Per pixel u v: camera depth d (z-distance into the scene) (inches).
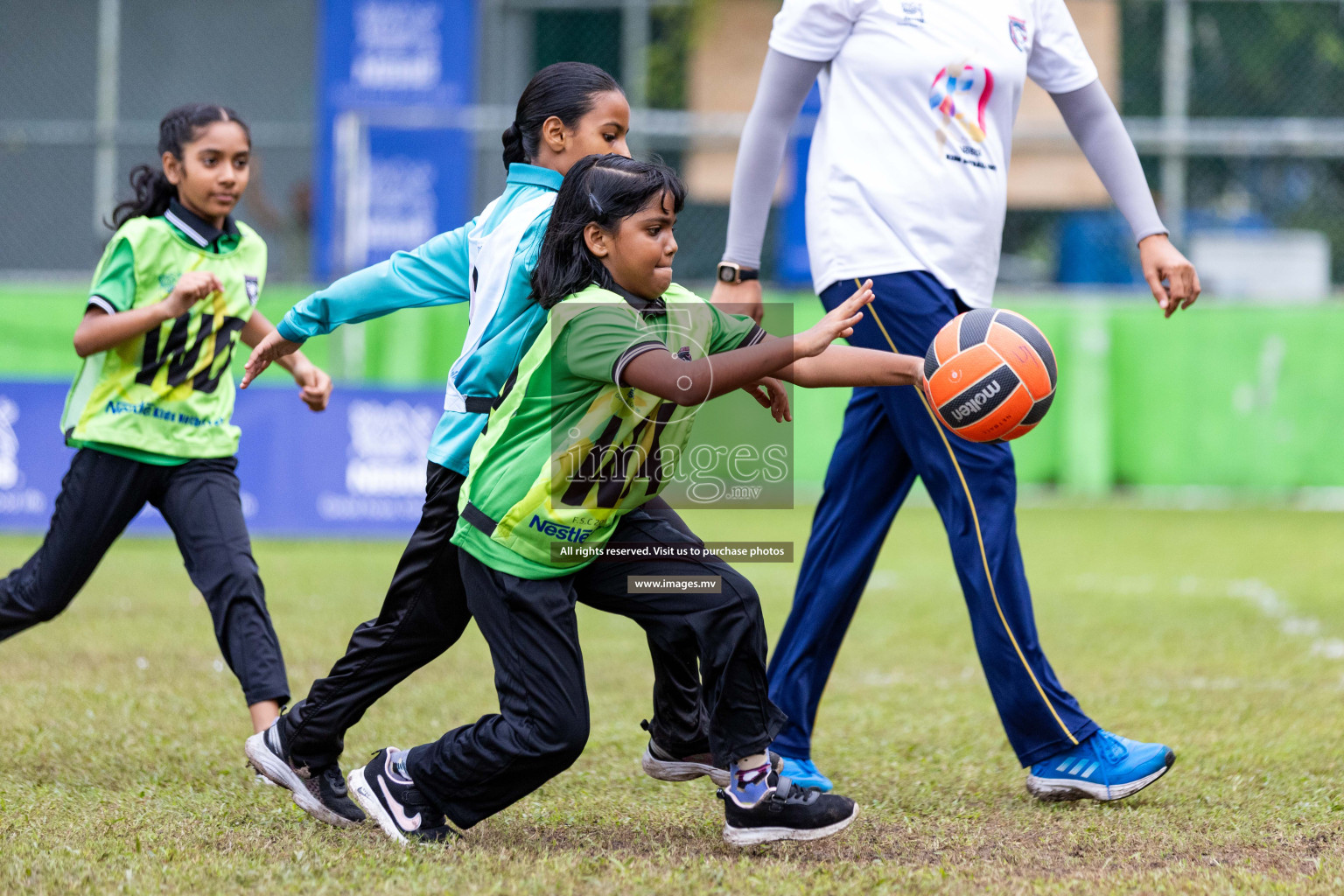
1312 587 778.2
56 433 969.5
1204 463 1249.4
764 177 384.5
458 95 1348.4
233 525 384.2
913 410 357.1
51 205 1514.5
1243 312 1245.1
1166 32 1540.4
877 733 436.1
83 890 267.6
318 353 1162.6
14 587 389.7
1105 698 484.7
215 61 1574.8
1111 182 397.7
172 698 464.1
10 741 400.5
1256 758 390.3
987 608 355.9
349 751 398.6
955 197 362.9
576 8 1509.6
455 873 280.8
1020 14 377.1
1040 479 1272.1
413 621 317.7
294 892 269.1
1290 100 1576.0
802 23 370.6
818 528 375.6
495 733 296.0
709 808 349.4
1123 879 281.0
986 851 307.9
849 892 273.6
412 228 1298.0
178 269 394.9
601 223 287.1
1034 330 309.6
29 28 1560.0
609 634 640.4
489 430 293.6
